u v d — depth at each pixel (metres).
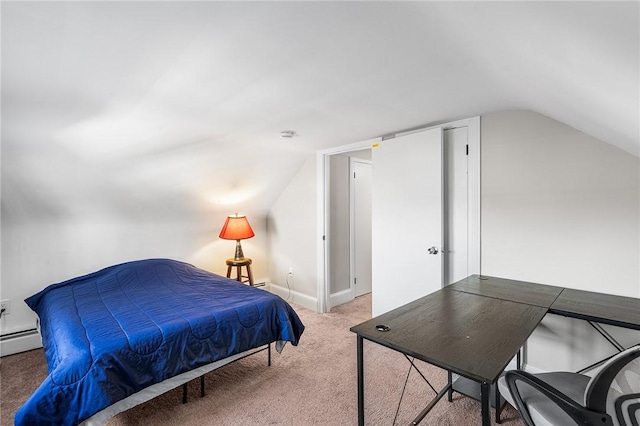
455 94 1.93
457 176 2.61
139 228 3.47
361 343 1.38
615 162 1.90
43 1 0.99
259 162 3.52
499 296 1.88
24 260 2.83
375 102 2.07
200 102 1.96
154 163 2.88
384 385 2.16
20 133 2.10
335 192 3.99
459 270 2.63
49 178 2.60
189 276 2.97
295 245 4.09
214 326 1.95
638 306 1.67
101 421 1.50
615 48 0.77
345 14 1.08
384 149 3.01
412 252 2.82
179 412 1.89
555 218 2.13
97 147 2.45
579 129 1.97
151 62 1.44
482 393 1.01
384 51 1.36
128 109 2.00
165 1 1.00
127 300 2.31
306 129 2.71
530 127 2.21
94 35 1.20
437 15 1.03
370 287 4.59
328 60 1.44
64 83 1.61
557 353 2.13
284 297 4.27
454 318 1.52
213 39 1.25
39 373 2.38
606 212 1.94
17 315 2.80
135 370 1.61
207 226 3.99
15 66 1.42
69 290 2.54
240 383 2.20
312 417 1.84
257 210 4.33
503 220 2.36
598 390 1.00
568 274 2.09
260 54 1.38
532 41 0.98
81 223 3.10
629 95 0.99
